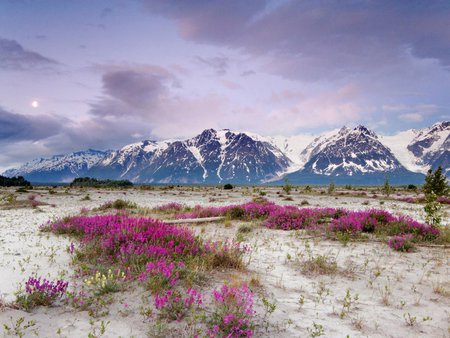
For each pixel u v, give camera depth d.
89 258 9.16
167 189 104.19
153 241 9.61
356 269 9.24
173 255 8.71
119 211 24.95
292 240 13.61
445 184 36.84
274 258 10.44
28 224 19.17
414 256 10.83
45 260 9.48
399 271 9.09
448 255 10.95
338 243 12.84
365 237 13.73
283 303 6.60
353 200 48.03
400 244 11.68
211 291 6.97
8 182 127.06
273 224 17.06
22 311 5.89
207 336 5.07
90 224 13.34
